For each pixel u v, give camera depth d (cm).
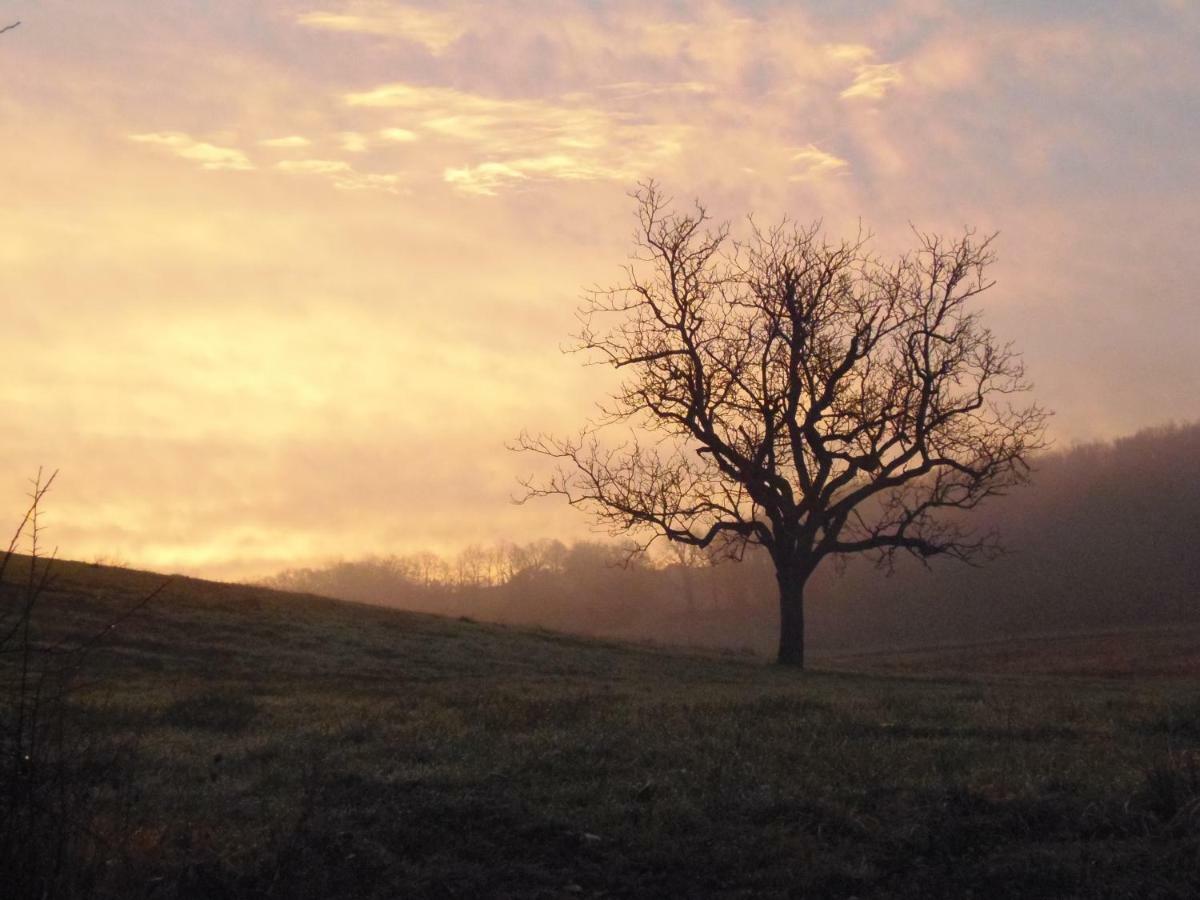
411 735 1133
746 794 820
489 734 1134
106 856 614
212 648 2405
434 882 645
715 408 3331
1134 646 4919
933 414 3347
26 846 566
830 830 751
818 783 855
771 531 3709
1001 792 809
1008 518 9644
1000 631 7056
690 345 3344
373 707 1477
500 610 9894
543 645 3091
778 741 1054
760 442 3338
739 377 3303
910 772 902
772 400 3291
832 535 3419
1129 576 7862
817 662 4762
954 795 798
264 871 633
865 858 691
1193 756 879
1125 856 667
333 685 1984
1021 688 2370
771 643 7819
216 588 3234
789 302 3294
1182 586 7400
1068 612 7256
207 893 607
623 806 789
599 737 1075
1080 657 4572
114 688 1692
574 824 752
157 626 2525
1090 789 809
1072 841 714
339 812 766
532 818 765
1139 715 1302
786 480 3391
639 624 9294
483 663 2611
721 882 661
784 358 3344
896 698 1636
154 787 838
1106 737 1123
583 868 681
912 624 7794
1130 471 9769
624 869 681
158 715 1318
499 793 830
